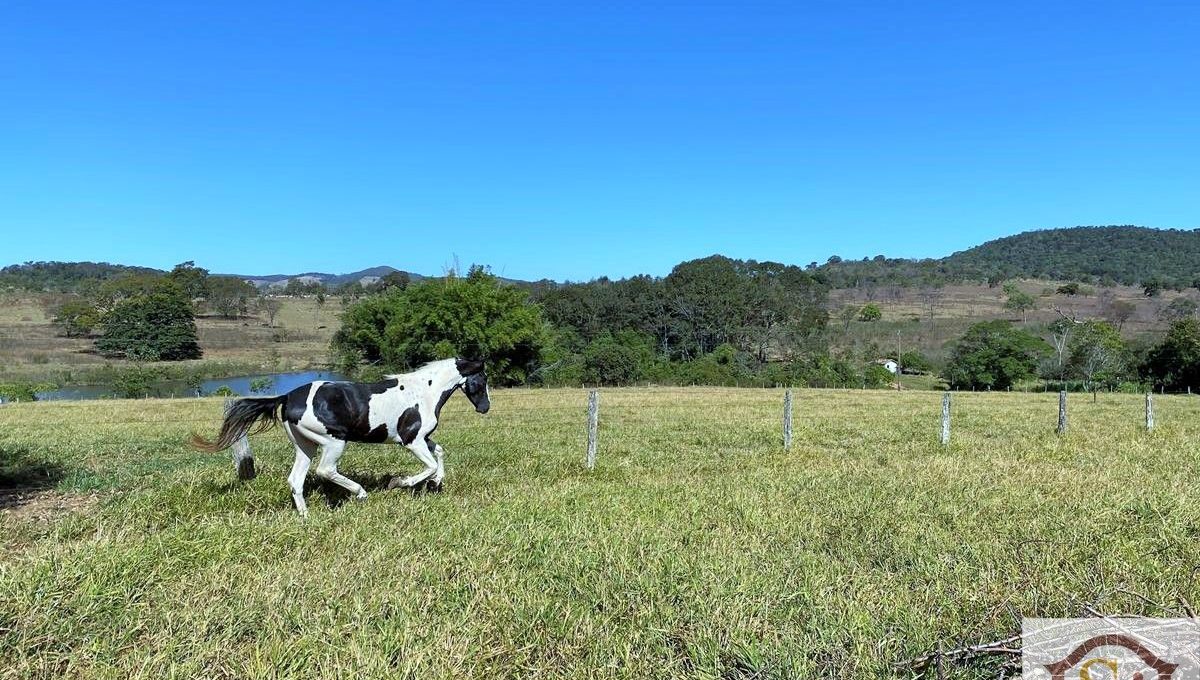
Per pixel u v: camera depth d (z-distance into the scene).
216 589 5.06
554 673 4.00
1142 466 10.07
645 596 4.96
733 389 43.41
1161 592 4.79
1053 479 8.90
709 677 3.87
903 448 13.49
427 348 49.00
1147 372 51.09
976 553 5.75
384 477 9.84
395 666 3.98
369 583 5.20
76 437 15.69
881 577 5.34
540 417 21.44
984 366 57.38
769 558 5.84
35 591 4.77
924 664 3.97
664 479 9.84
